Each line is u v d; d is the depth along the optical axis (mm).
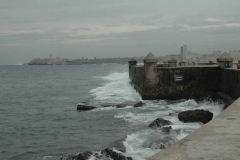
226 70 15781
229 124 4969
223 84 16484
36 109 18203
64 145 9555
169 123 10781
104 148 8633
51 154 8750
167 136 9031
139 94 19391
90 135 10523
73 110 16531
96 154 7852
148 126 10758
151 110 14320
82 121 13016
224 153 3479
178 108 14703
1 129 12516
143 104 15852
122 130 10750
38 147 9570
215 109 14250
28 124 13453
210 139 4059
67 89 32031
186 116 11227
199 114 11172
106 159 7539
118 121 12289
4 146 9852
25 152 9109
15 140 10641
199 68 17281
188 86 17359
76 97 23531
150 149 8234
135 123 11672
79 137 10391
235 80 14078
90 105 16219
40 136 11062
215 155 3406
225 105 14133
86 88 32000
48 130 11977
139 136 9461
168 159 3264
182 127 10320
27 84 44375
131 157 7523
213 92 17281
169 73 17312
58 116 14984
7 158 8625
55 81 50156
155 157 3330
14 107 19516
